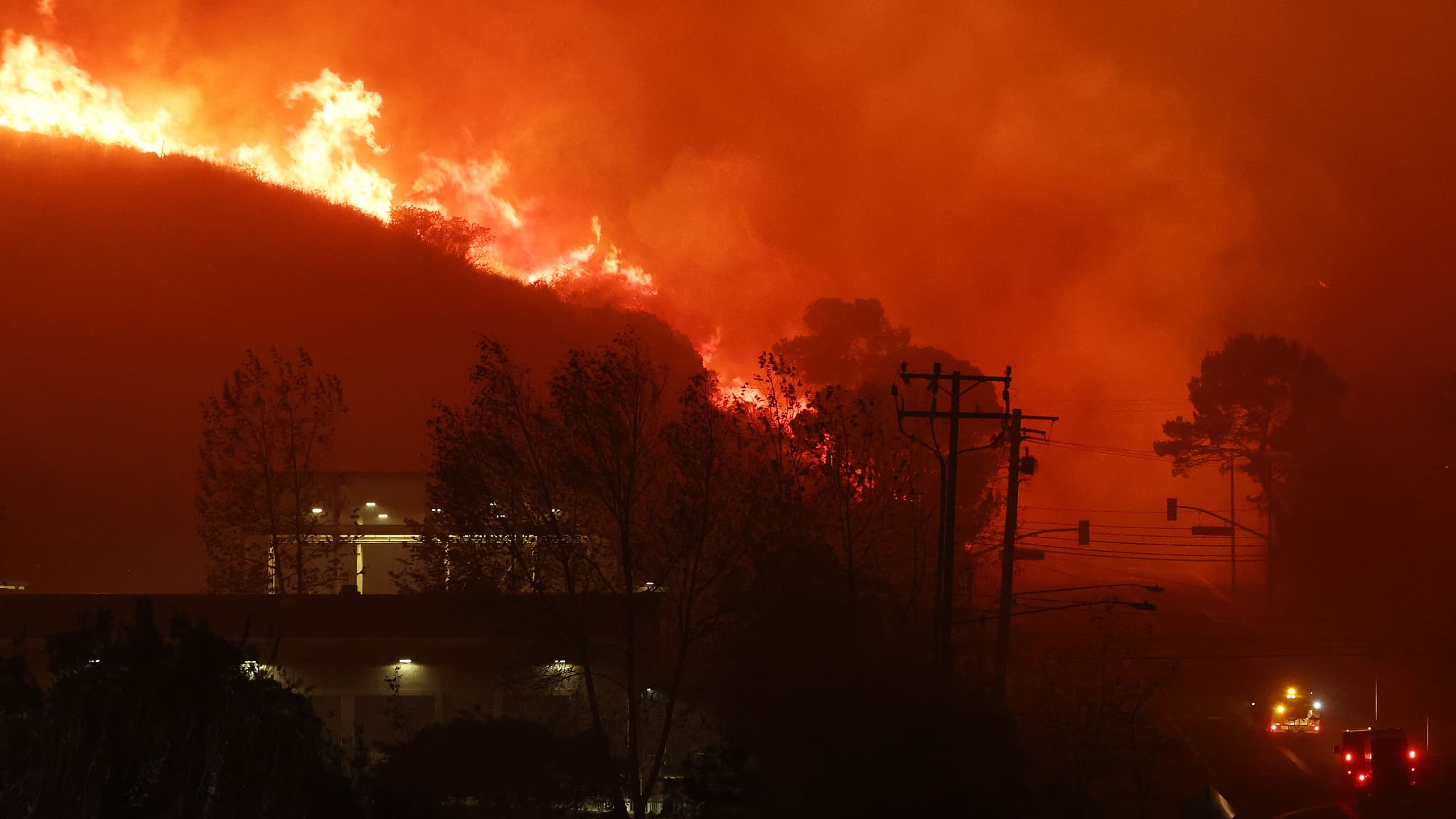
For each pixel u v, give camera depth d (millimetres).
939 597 30375
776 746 26078
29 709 11484
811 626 29922
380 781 23594
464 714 26812
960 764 24516
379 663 34250
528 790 25766
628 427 32781
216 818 10312
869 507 34188
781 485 32062
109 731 10359
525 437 32625
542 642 30828
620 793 27312
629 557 31297
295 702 13453
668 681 32125
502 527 31766
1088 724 34281
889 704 25312
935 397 31391
